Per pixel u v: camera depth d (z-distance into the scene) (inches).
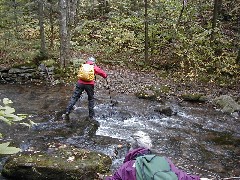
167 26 616.4
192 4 670.5
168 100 422.0
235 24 635.5
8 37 600.4
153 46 591.2
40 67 499.8
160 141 305.4
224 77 500.1
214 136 324.5
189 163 265.9
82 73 339.9
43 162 227.6
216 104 410.3
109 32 668.1
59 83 480.7
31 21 719.1
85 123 331.6
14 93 434.3
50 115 355.3
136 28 667.4
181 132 330.0
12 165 225.1
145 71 526.0
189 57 539.2
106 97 423.8
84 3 786.8
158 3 633.0
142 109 385.4
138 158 89.2
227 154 286.2
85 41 649.0
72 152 246.8
